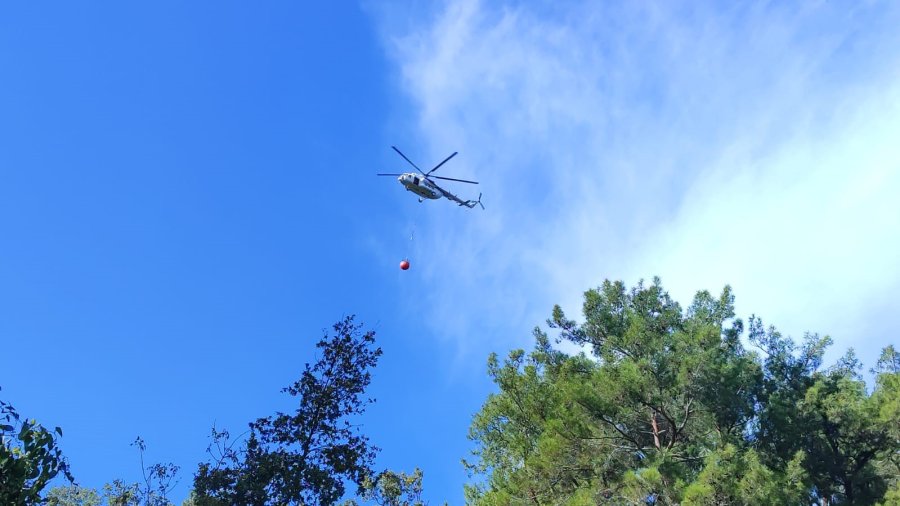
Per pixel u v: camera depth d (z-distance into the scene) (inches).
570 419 652.1
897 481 671.1
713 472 542.3
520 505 672.4
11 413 259.0
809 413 733.3
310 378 591.8
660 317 756.6
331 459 557.3
